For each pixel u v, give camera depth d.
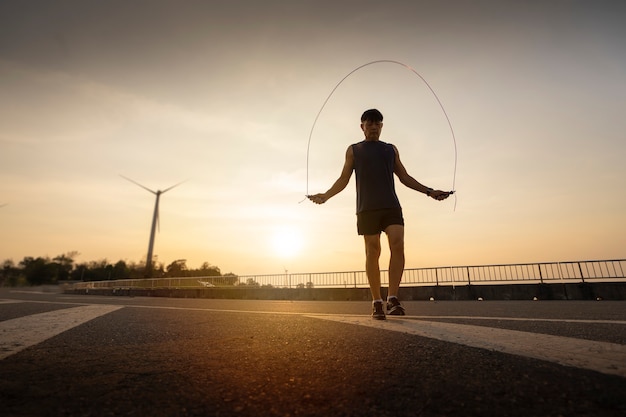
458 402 0.90
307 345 1.70
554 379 1.04
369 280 3.00
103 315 3.49
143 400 0.97
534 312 3.93
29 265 120.12
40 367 1.33
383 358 1.39
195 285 21.95
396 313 2.87
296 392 1.02
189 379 1.16
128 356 1.52
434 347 1.56
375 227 2.99
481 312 3.99
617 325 2.22
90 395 1.01
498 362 1.26
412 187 3.38
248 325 2.54
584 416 0.78
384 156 3.14
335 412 0.87
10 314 3.69
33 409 0.91
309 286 16.83
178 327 2.51
